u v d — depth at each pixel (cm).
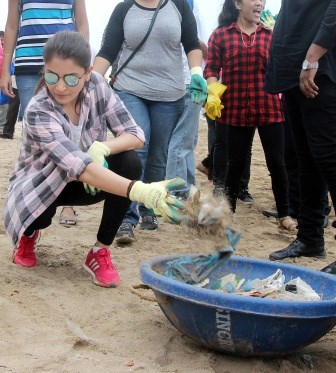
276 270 353
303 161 467
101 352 307
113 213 389
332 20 405
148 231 546
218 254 322
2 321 328
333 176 429
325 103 421
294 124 458
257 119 554
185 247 501
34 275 397
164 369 293
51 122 367
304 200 478
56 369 284
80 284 391
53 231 518
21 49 508
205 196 308
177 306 299
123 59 524
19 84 512
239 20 570
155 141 534
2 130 1279
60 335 319
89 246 478
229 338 293
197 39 529
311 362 313
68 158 345
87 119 389
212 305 282
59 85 362
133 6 520
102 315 349
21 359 292
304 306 279
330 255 506
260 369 297
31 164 388
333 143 424
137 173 394
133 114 518
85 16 532
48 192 376
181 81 531
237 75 556
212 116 540
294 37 432
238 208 675
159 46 515
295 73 432
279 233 579
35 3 504
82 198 398
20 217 379
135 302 370
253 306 278
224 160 637
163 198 298
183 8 526
